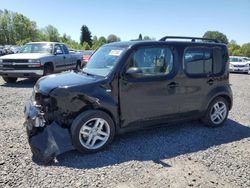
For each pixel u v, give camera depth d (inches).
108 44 224.4
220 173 160.6
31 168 157.8
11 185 140.6
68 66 530.3
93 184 144.1
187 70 215.5
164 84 204.7
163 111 208.2
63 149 168.9
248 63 935.7
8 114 265.1
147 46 199.2
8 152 177.2
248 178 155.9
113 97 186.2
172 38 222.7
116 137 209.5
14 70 438.9
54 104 173.3
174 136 215.8
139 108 197.3
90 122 180.1
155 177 153.2
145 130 225.1
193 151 189.2
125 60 189.9
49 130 172.4
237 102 361.1
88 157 174.7
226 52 237.6
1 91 386.3
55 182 144.6
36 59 438.9
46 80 192.5
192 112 223.6
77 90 175.2
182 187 144.5
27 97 347.3
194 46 219.1
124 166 164.4
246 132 232.2
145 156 179.0
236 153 188.1
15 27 3572.8
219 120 241.6
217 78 232.5
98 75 192.9
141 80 195.2
